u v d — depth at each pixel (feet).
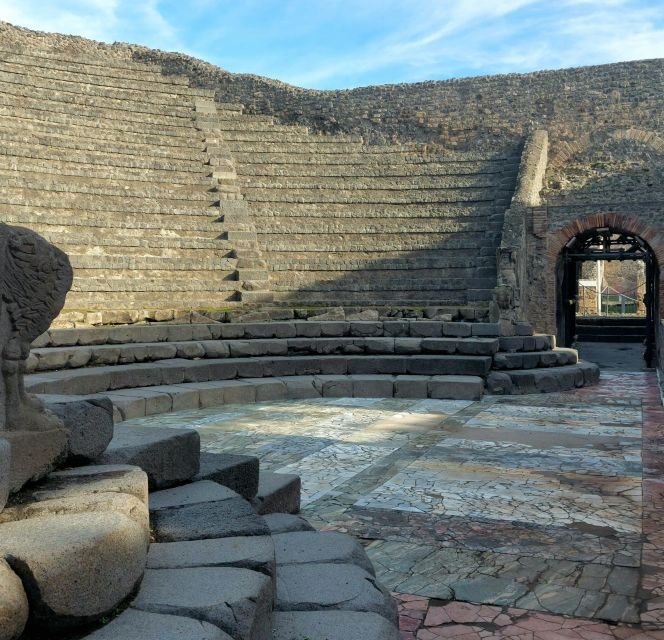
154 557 9.81
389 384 35.53
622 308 121.60
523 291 58.95
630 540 14.61
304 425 27.35
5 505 9.53
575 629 10.86
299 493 16.71
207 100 82.79
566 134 80.89
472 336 40.06
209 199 63.98
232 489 14.46
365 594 10.17
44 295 11.01
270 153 76.13
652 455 22.12
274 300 54.08
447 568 13.25
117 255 52.47
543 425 27.40
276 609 9.71
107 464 12.15
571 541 14.58
